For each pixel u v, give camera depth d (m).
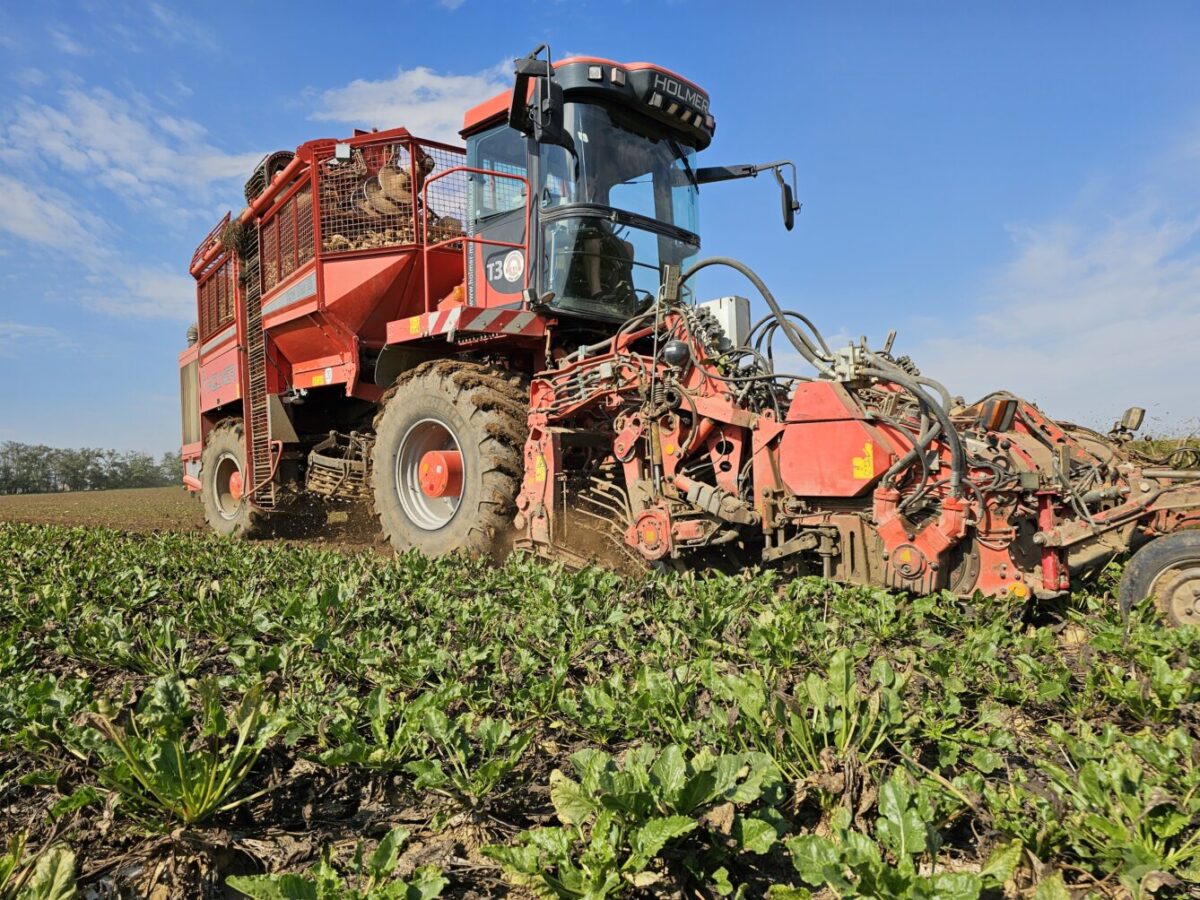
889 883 1.52
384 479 7.46
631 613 4.24
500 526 6.44
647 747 2.04
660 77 6.55
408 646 3.49
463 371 6.70
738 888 1.85
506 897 1.90
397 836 1.82
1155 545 3.85
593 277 6.40
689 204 7.17
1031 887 1.85
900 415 4.68
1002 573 4.02
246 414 10.11
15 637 3.83
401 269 7.74
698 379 5.26
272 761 2.56
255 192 9.77
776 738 2.31
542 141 5.24
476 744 2.69
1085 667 3.19
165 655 3.53
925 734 2.54
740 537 5.32
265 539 10.27
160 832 2.07
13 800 2.42
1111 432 5.53
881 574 4.43
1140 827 1.87
